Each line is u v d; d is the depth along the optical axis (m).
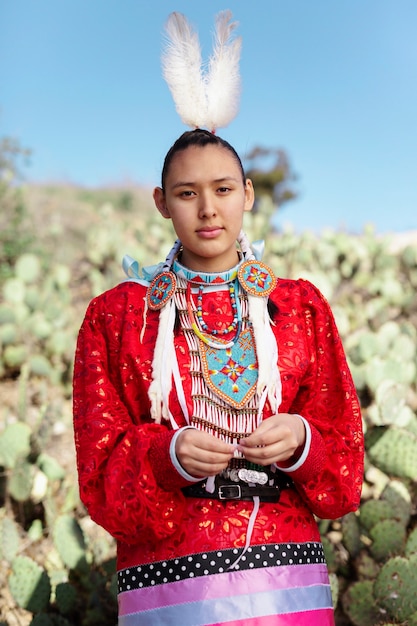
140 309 2.03
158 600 1.80
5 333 5.99
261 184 20.14
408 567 2.72
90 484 1.89
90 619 2.94
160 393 1.89
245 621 1.74
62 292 7.05
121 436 1.92
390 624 2.69
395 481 3.18
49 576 3.03
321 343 2.05
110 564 3.02
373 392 3.88
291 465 1.86
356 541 3.04
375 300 6.73
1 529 3.29
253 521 1.82
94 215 15.41
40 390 5.42
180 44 2.18
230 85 2.17
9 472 3.57
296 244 7.61
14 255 10.38
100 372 2.00
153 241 8.62
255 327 1.94
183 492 1.85
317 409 2.02
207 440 1.74
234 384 1.90
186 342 1.95
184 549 1.81
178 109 2.17
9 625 3.13
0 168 11.83
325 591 1.88
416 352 5.08
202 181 1.93
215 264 2.01
